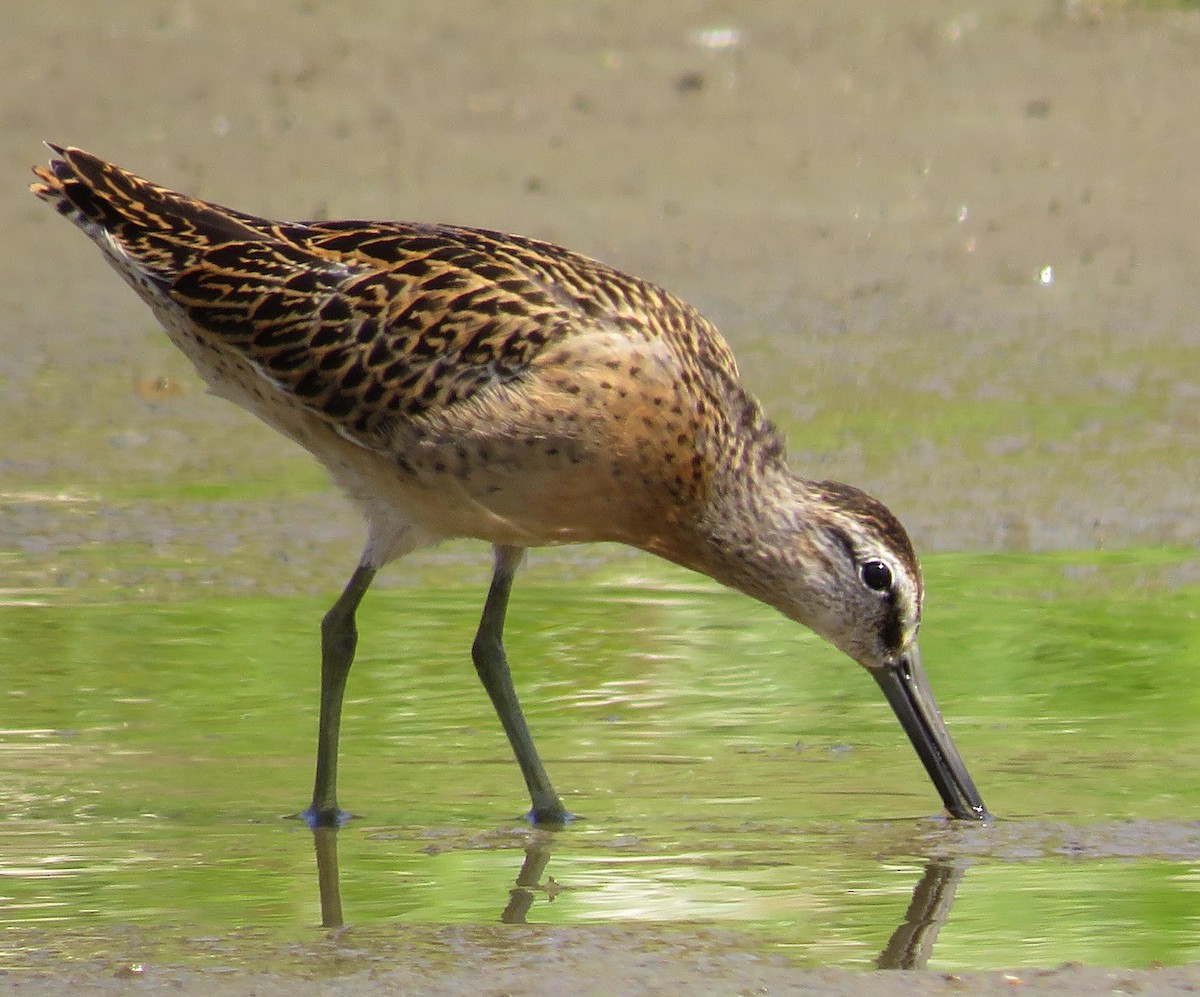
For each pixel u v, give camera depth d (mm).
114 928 8367
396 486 10781
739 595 13562
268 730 11156
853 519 10531
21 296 19594
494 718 11477
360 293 10664
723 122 23844
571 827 9867
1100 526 14562
